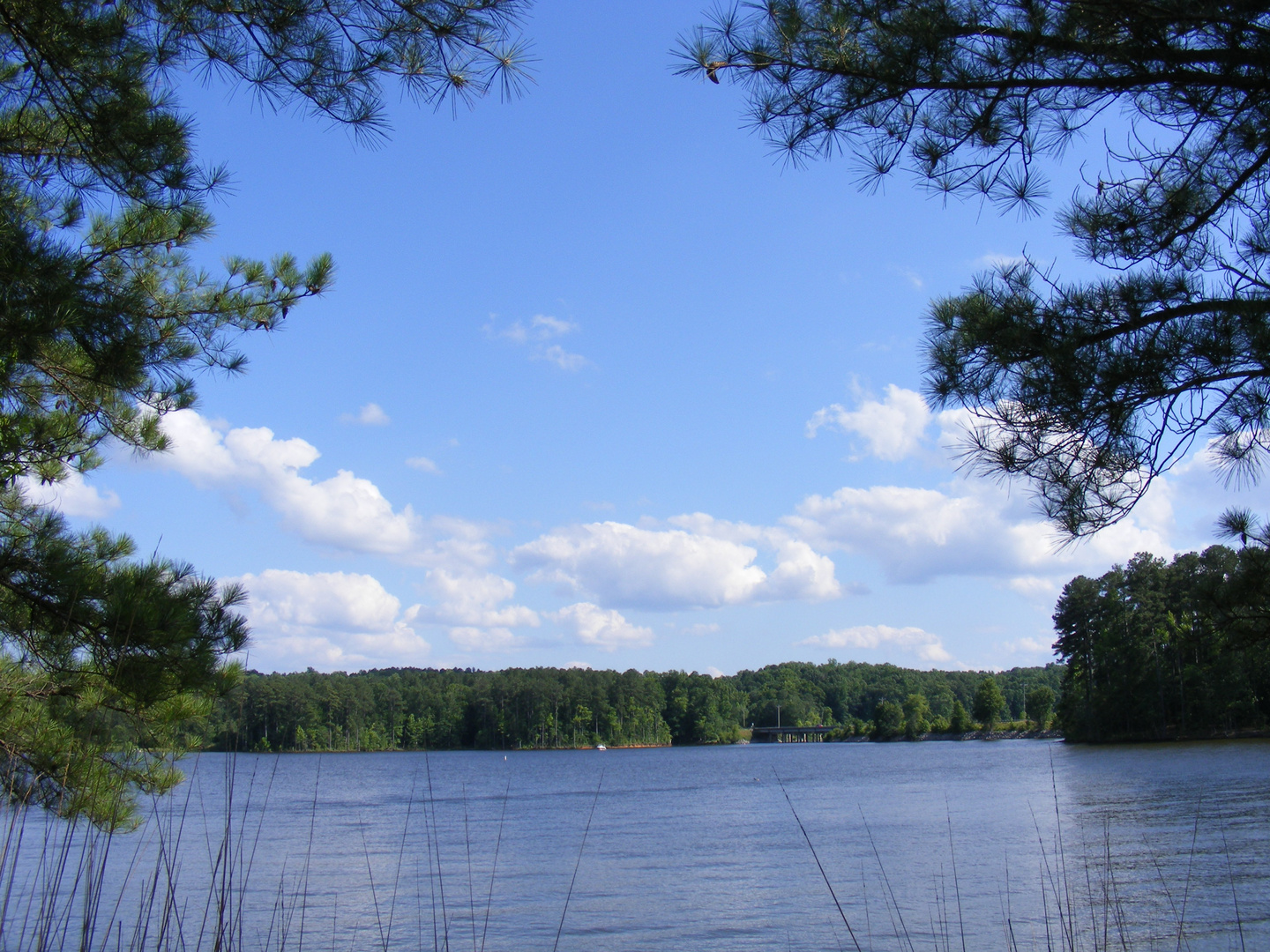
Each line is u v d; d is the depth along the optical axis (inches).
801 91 195.8
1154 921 587.5
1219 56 170.2
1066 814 1234.0
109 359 234.2
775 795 2046.0
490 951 602.9
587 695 5275.6
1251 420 189.8
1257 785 1398.9
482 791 2278.5
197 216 294.0
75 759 265.0
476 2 193.8
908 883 810.2
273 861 995.3
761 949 611.8
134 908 527.5
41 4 205.3
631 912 745.0
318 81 203.2
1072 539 203.0
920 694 6048.2
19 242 210.5
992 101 190.9
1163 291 188.9
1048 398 192.1
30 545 245.6
